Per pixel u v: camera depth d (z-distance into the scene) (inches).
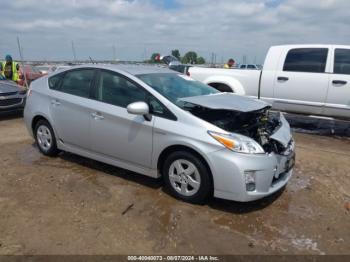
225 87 312.0
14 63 488.1
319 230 127.0
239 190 129.6
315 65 265.7
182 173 142.6
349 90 253.6
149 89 152.1
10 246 112.0
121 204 142.7
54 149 197.6
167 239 118.0
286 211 141.4
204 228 125.6
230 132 133.7
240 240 118.6
